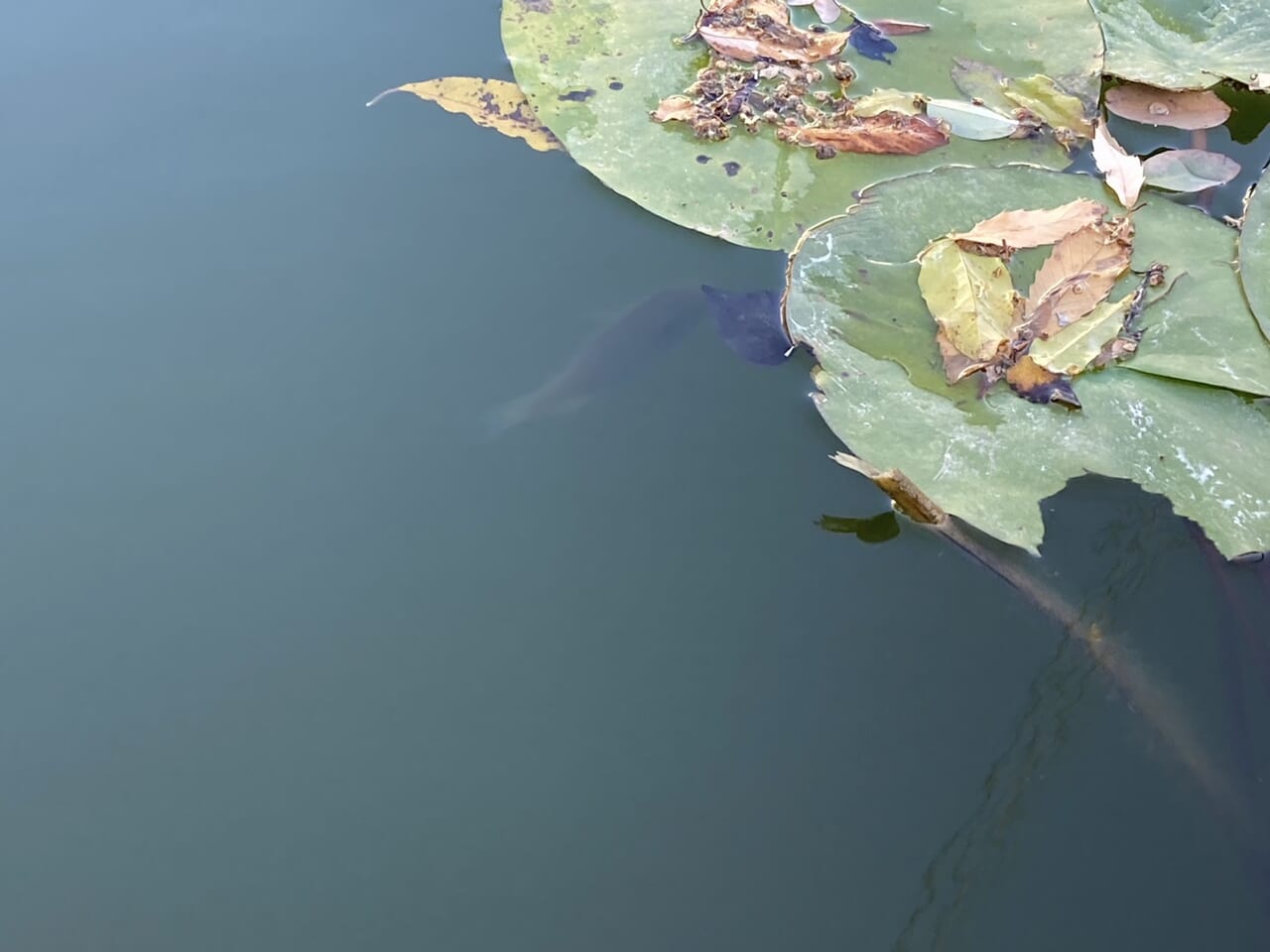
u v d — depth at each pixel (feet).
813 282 8.29
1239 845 6.03
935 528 7.22
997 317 7.91
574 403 8.40
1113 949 5.82
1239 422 7.51
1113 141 9.30
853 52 10.18
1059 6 10.55
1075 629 6.80
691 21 10.47
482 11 11.43
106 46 11.09
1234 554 6.89
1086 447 7.39
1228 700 6.51
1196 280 8.23
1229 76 9.86
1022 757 6.51
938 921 6.07
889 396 7.66
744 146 9.44
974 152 9.40
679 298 8.61
